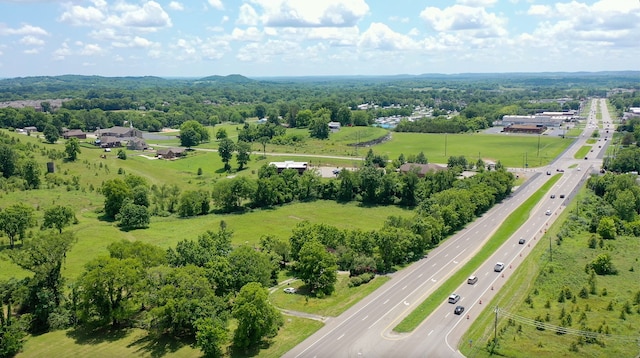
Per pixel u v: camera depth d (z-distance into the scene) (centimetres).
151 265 11156
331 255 11919
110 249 11269
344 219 19200
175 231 17462
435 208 16588
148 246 11538
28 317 9919
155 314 9231
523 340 9356
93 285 9638
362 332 9888
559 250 14288
